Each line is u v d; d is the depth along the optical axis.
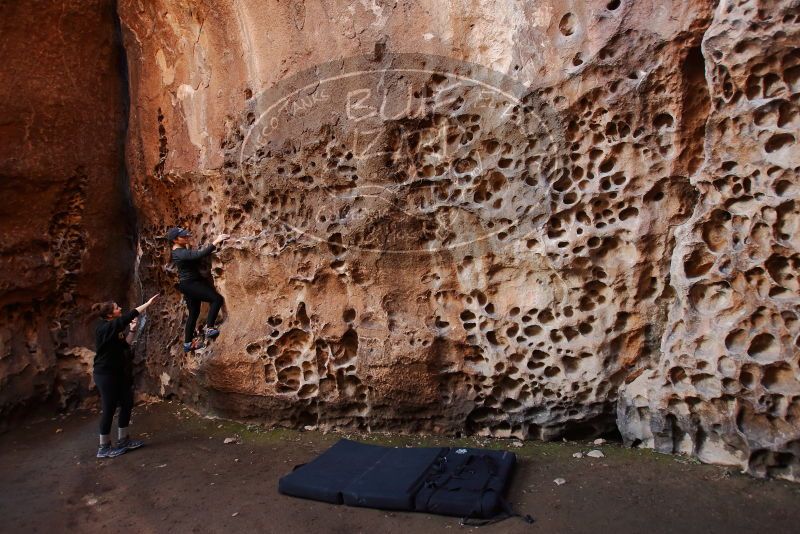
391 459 4.00
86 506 3.93
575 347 4.20
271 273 4.98
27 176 5.75
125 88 6.37
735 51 3.35
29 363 5.83
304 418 5.03
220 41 5.12
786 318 3.37
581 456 3.98
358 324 4.72
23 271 5.84
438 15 4.33
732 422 3.56
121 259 6.50
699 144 3.79
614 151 3.94
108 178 6.30
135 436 5.14
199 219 5.57
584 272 4.11
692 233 3.68
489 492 3.42
